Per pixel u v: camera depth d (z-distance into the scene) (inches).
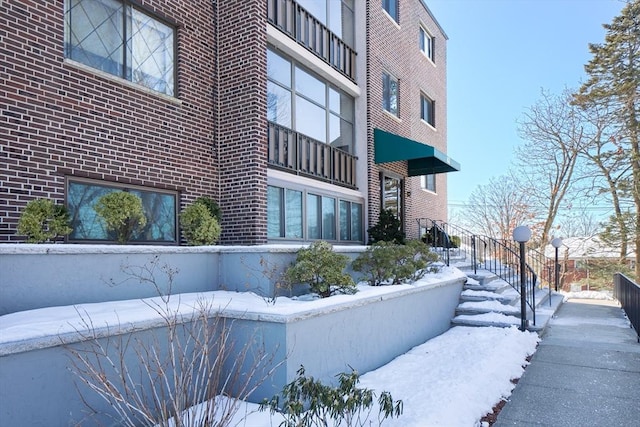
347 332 218.2
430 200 667.4
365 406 134.3
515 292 421.7
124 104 270.1
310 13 408.5
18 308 162.1
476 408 180.7
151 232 285.7
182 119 306.7
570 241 1135.0
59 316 155.6
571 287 1067.3
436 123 699.4
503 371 230.7
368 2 486.0
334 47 444.8
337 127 454.6
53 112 234.2
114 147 263.1
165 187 292.2
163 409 130.0
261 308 186.7
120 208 226.7
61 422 136.0
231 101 328.2
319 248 254.8
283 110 374.0
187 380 141.7
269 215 346.3
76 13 252.5
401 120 555.5
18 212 218.2
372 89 481.7
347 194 447.2
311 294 259.0
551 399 200.8
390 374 226.8
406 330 281.6
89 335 142.6
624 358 267.6
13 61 219.0
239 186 320.8
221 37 335.3
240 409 170.9
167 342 169.0
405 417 163.6
